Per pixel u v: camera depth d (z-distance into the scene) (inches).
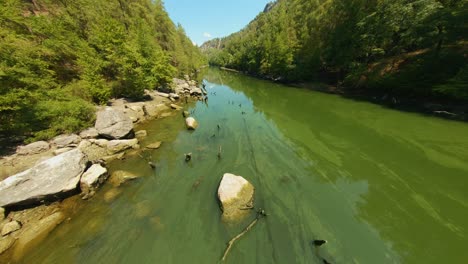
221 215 274.5
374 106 841.5
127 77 823.1
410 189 327.3
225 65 4414.4
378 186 338.0
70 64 717.9
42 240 244.7
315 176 370.6
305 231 250.7
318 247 229.1
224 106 908.6
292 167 401.1
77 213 285.7
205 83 1784.0
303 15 1939.0
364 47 1023.0
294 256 217.5
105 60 814.5
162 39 1610.5
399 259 216.7
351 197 314.2
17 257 225.8
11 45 426.9
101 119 498.3
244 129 608.7
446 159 406.3
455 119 608.4
